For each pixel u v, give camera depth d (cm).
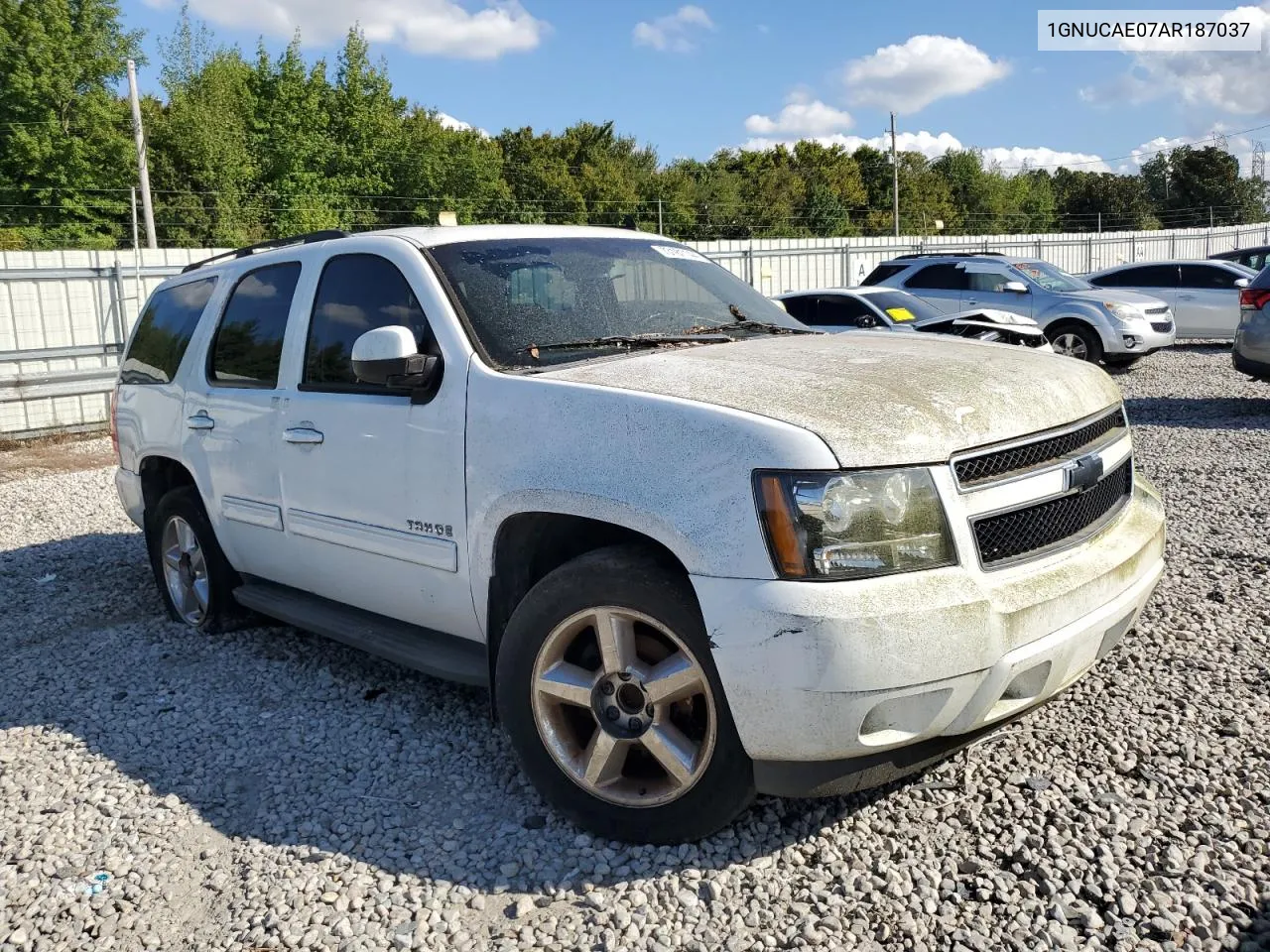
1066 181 10400
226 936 276
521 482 315
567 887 287
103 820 340
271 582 488
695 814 290
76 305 1546
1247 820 300
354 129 5325
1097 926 257
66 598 622
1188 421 1052
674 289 425
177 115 4588
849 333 417
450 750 377
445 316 360
